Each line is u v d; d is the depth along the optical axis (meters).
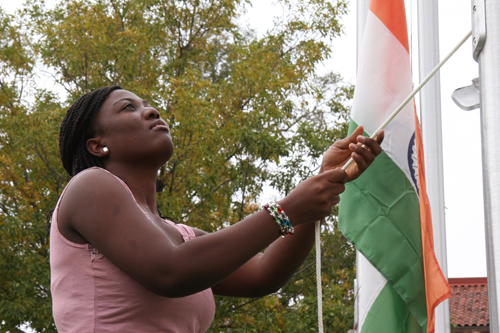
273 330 10.02
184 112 9.87
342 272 11.15
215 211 10.97
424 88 5.31
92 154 1.99
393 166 3.54
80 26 10.94
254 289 2.21
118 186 1.72
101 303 1.69
